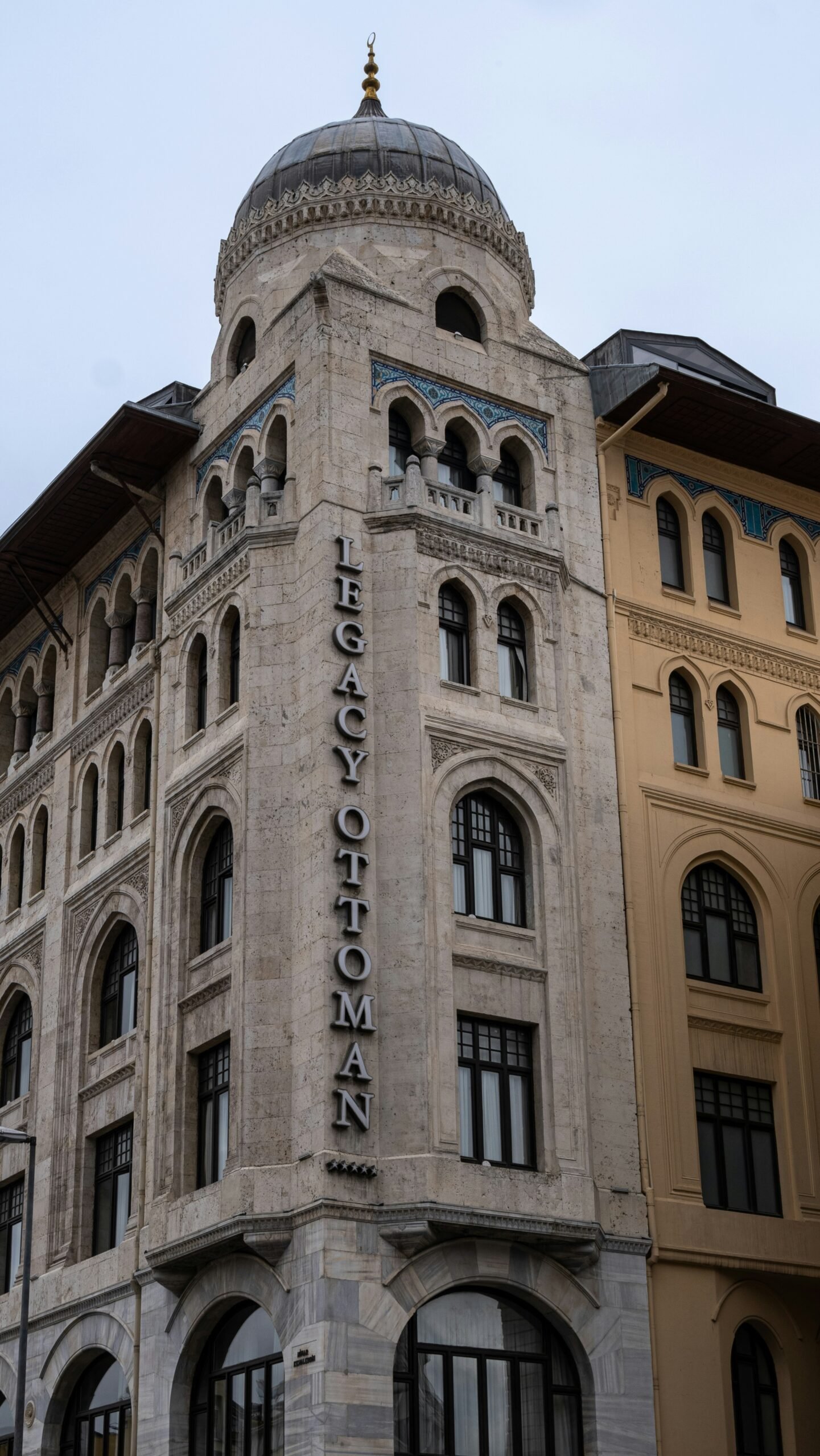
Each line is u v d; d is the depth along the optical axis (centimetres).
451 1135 3400
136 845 4281
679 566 4394
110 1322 3875
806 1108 4034
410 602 3762
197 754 3969
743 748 4316
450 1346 3372
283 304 4219
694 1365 3606
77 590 4928
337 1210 3266
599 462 4294
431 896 3553
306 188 4300
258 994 3525
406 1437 3259
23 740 5103
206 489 4297
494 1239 3419
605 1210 3597
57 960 4559
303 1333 3231
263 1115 3434
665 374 4178
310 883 3531
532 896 3747
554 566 4047
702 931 4069
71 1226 4153
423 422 4012
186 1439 3541
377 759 3650
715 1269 3725
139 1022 4066
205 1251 3469
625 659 4144
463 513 3953
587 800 3928
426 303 4147
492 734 3781
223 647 3981
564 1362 3491
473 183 4472
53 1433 4019
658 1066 3819
